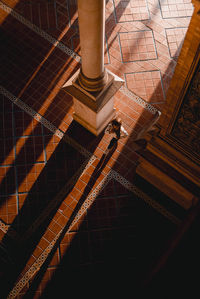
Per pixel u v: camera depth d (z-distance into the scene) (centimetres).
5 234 539
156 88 625
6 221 546
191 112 325
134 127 597
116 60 644
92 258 524
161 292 288
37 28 666
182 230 312
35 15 675
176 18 675
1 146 586
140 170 546
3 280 516
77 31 662
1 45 653
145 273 301
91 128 575
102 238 534
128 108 611
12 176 568
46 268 520
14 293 509
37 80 627
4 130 596
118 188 559
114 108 588
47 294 508
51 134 593
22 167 574
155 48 652
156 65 641
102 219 544
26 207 552
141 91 622
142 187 559
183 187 459
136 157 576
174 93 317
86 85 468
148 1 684
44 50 649
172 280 292
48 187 562
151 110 610
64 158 579
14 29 666
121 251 527
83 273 516
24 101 614
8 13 677
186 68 280
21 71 634
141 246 529
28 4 682
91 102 488
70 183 563
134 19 672
